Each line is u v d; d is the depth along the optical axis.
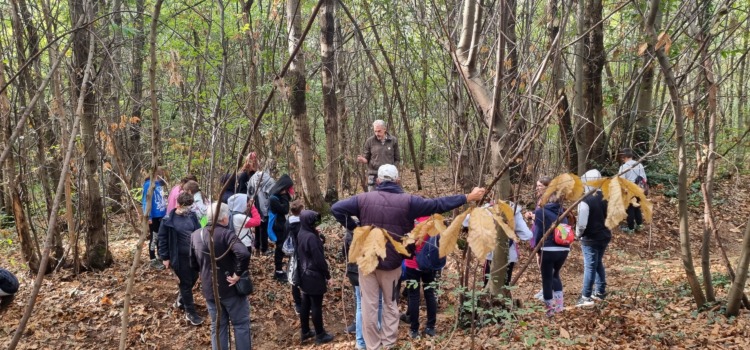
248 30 9.00
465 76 4.39
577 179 2.29
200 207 6.45
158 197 7.82
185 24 9.98
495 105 3.86
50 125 7.83
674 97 4.76
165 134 12.34
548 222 5.66
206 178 9.12
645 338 4.99
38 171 7.90
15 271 7.76
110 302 6.87
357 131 14.43
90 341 6.15
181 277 6.48
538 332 5.05
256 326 6.93
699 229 10.99
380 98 17.08
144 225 3.10
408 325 6.47
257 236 8.91
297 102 9.88
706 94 5.31
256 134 8.60
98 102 7.31
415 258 5.46
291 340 6.66
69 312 6.58
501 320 5.01
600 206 6.10
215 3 10.40
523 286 7.54
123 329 3.01
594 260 6.31
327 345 6.13
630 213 10.45
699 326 5.16
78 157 7.56
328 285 7.95
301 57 9.74
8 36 6.73
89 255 7.77
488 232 2.07
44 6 5.60
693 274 5.51
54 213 2.88
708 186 5.38
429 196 11.08
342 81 13.66
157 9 3.07
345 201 4.84
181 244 6.41
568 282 8.44
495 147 4.44
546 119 3.97
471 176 5.88
